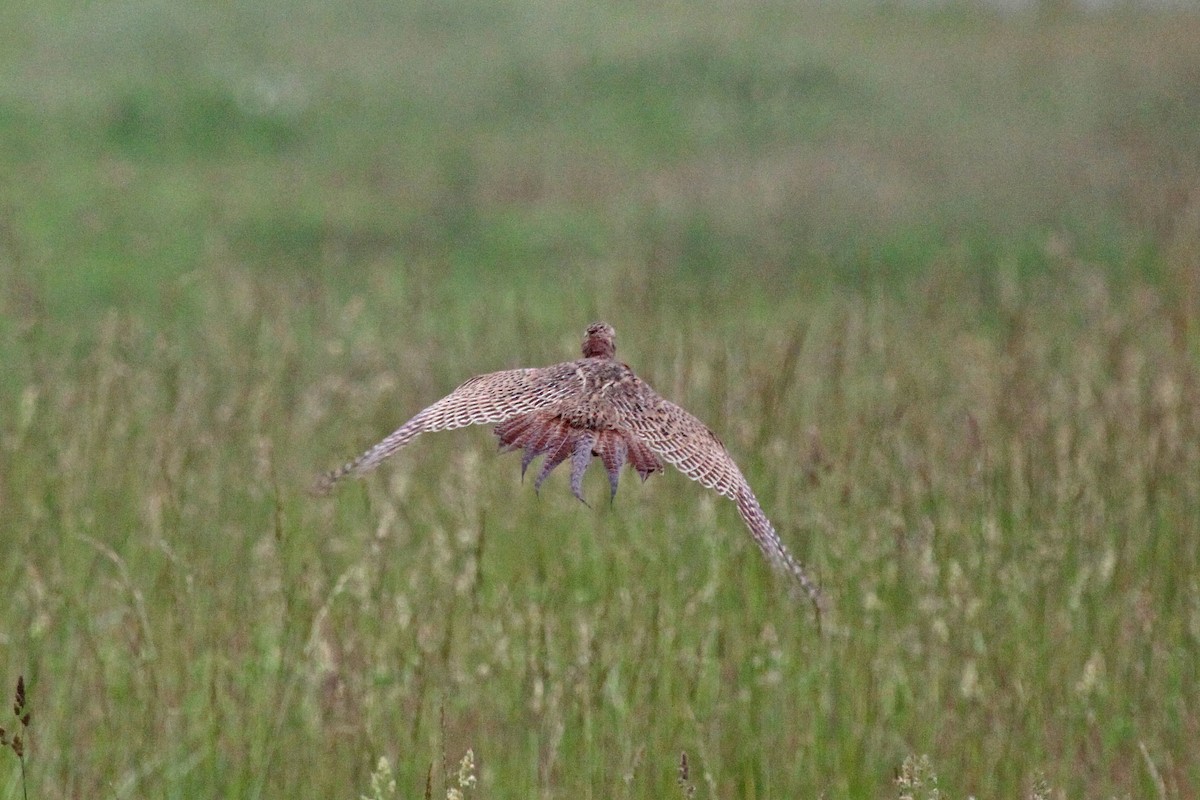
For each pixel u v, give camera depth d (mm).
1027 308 26406
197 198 40625
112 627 16031
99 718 14852
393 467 18906
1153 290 27156
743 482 8898
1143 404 19328
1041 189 39812
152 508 17062
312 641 14258
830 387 20922
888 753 14758
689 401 19703
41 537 17156
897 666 15414
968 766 14445
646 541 16812
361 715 14383
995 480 17203
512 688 14945
